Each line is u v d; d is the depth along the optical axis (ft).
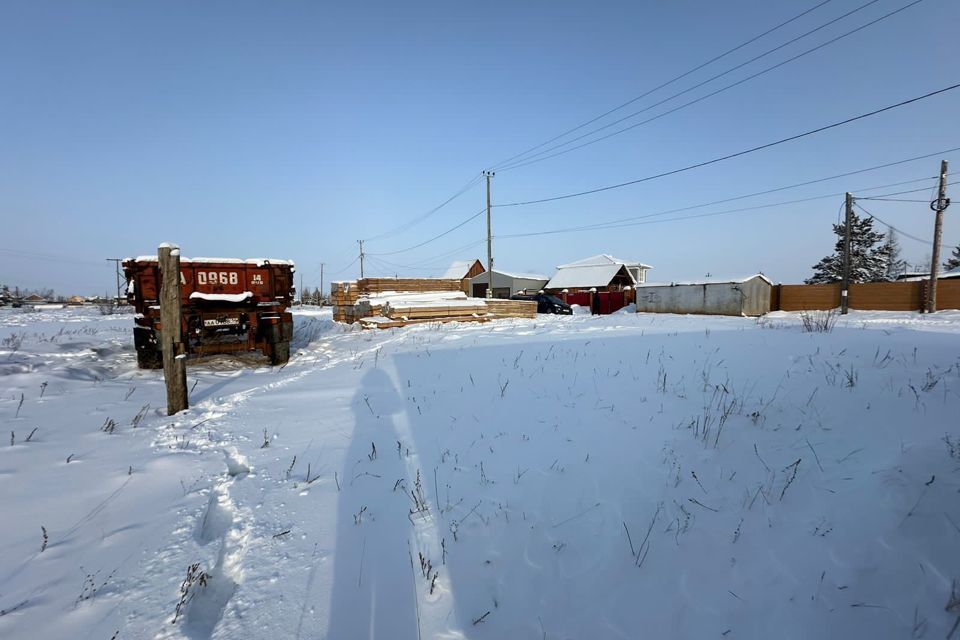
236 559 9.87
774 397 17.28
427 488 13.04
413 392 22.40
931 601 8.08
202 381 27.45
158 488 12.81
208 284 30.94
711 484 12.46
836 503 10.86
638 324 46.19
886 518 9.99
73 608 8.19
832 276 142.31
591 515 11.57
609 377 22.16
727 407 16.97
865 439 13.26
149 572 9.27
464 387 22.59
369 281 59.52
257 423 18.57
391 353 34.17
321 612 8.50
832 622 8.17
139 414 19.12
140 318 30.73
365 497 12.55
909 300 76.95
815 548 9.76
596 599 9.14
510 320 58.49
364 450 15.62
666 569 9.77
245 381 27.48
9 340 35.78
